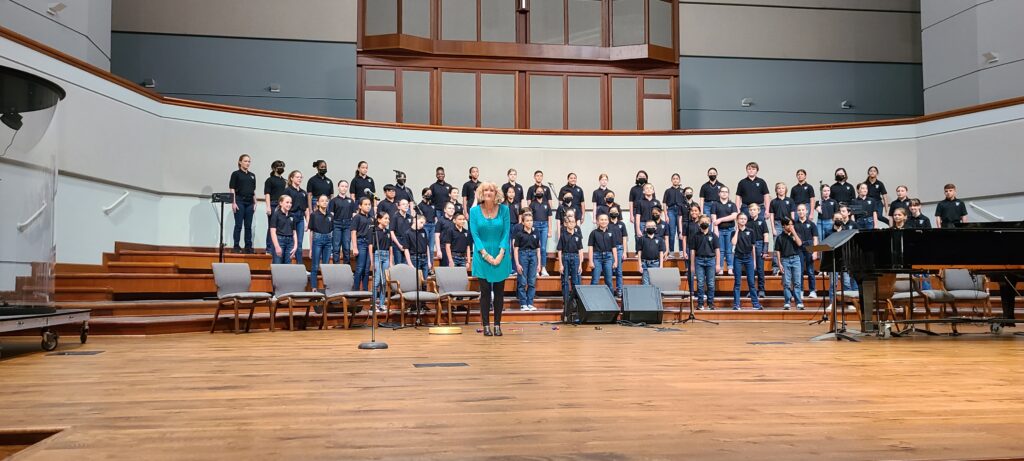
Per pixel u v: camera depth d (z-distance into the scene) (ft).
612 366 12.42
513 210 32.55
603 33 42.57
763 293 32.42
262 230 34.94
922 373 11.42
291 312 24.12
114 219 30.45
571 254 29.45
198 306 25.48
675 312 29.73
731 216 33.81
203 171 33.86
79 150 28.48
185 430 6.81
